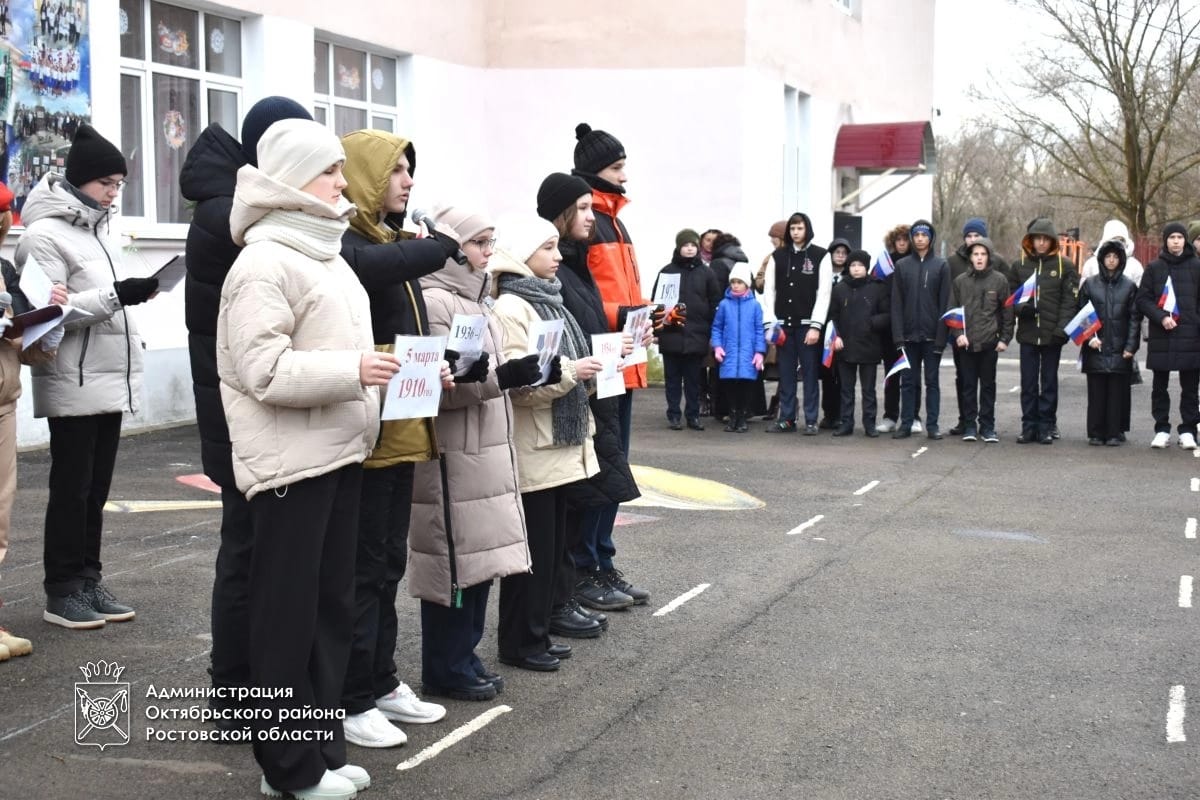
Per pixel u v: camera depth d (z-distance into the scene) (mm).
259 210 3785
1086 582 6949
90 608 5766
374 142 4352
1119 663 5559
